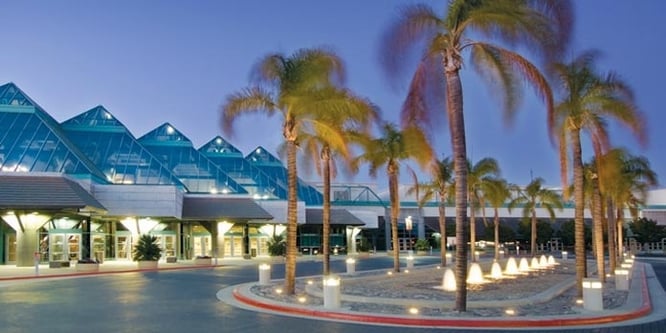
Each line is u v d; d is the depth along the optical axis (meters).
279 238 62.41
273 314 17.50
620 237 50.66
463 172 17.69
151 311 18.03
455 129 17.69
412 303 19.17
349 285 28.81
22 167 46.28
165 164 65.69
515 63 18.53
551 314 16.83
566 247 91.88
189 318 16.53
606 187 32.50
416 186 44.66
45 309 18.41
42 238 46.72
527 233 91.50
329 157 31.88
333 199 89.75
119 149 58.22
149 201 52.88
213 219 59.75
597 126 24.38
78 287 26.62
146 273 37.94
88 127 60.00
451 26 17.64
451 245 89.19
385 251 88.44
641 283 28.88
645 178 42.62
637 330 14.76
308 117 23.75
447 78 17.89
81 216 48.62
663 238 88.19
